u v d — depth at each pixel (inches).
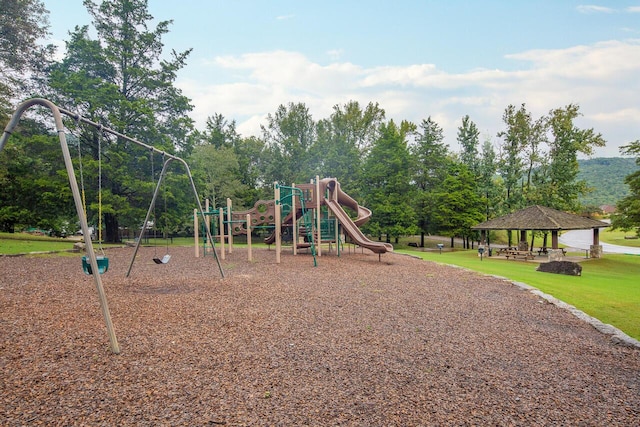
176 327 204.2
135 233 1425.9
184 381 140.9
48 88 892.6
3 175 796.6
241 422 114.8
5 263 477.4
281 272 418.3
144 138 928.3
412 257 653.9
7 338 180.7
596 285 435.2
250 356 167.3
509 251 976.9
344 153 1428.4
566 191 1347.2
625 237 2021.4
